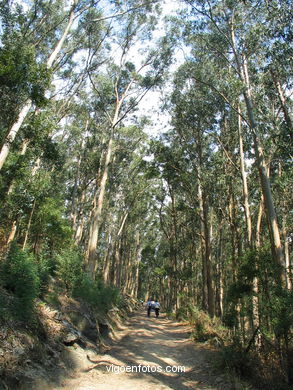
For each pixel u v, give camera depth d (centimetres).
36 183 1341
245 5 1375
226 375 767
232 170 1844
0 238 1324
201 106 1912
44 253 1380
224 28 1468
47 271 1083
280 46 1148
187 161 2277
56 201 1808
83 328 1040
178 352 1133
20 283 746
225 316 1038
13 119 838
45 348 719
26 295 723
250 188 1773
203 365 931
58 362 722
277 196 1753
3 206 1217
